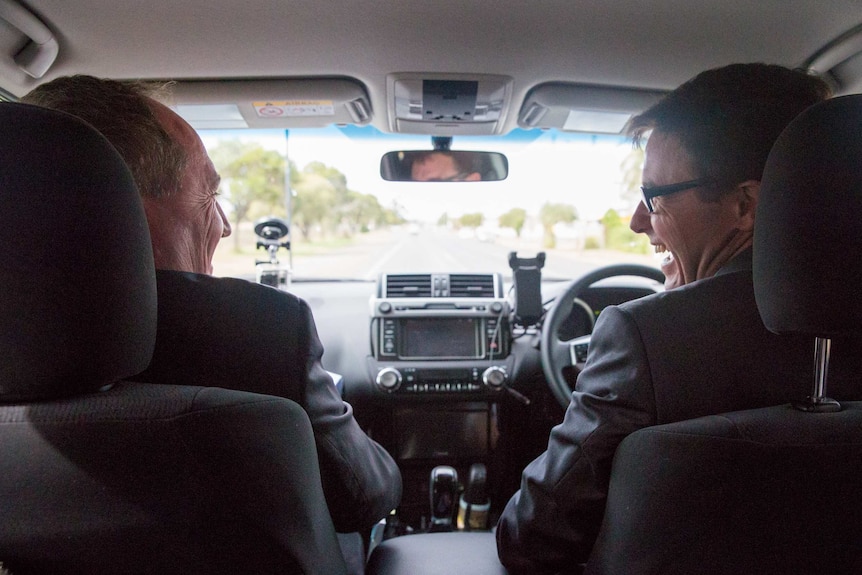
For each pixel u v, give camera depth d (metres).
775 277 0.66
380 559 1.30
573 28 1.72
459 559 1.25
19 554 0.62
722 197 0.94
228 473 0.64
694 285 0.85
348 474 1.01
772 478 0.67
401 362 2.49
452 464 2.61
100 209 0.59
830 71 1.88
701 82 0.95
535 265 2.41
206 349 0.87
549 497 0.90
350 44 1.81
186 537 0.64
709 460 0.68
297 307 0.93
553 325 1.99
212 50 1.83
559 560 0.96
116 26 1.68
